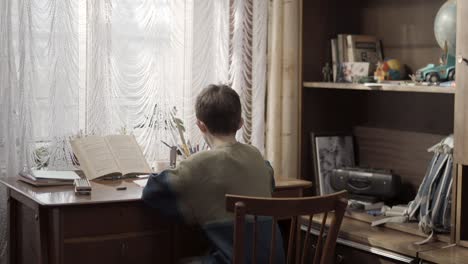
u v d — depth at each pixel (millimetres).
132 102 3312
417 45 3500
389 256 2818
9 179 3006
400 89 3088
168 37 3367
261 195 2584
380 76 3420
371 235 2975
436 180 3014
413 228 3020
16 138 3076
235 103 2621
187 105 3434
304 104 3680
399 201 3564
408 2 3535
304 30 3631
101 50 3174
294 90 3629
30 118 3070
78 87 3166
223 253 2496
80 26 3158
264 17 3613
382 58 3680
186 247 2793
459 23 2758
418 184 3506
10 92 3035
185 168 2525
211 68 3500
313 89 3699
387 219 3123
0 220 3086
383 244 2861
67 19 3094
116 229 2627
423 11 3461
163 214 2559
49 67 3092
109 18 3182
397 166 3613
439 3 3375
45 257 2613
